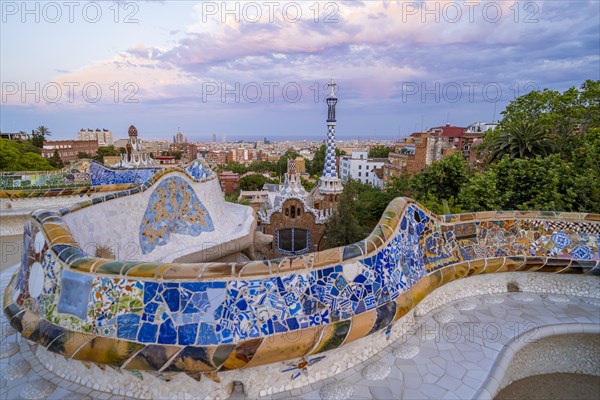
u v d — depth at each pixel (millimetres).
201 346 3162
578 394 4297
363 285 3828
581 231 5754
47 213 4301
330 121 28734
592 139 16812
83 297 3406
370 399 3414
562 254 5660
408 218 4844
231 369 3203
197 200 8875
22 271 4281
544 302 5406
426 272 4887
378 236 4168
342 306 3646
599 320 4859
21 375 3676
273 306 3398
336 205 27141
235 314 3293
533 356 4637
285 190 27578
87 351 3197
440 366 3906
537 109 27688
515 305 5309
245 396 3434
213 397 3381
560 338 4668
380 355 4094
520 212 5891
